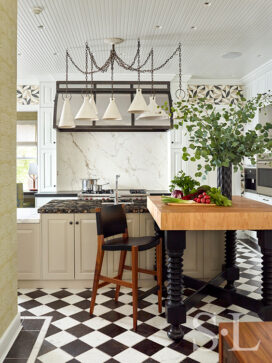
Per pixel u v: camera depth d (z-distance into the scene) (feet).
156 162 21.65
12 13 8.48
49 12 11.63
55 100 19.54
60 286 12.05
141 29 13.16
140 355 7.73
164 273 11.49
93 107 14.37
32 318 9.61
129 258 12.01
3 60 7.81
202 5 11.24
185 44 14.80
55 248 11.87
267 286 8.75
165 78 19.77
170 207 8.91
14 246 8.83
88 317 9.68
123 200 14.82
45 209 11.77
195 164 20.51
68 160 21.34
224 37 14.03
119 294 11.45
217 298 10.87
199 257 12.05
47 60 16.90
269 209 8.41
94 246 11.89
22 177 24.07
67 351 7.89
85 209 11.78
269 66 17.51
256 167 18.30
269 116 16.33
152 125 19.61
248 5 11.25
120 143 21.54
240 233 20.40
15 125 8.90
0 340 7.64
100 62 17.25
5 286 8.10
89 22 12.46
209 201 9.25
